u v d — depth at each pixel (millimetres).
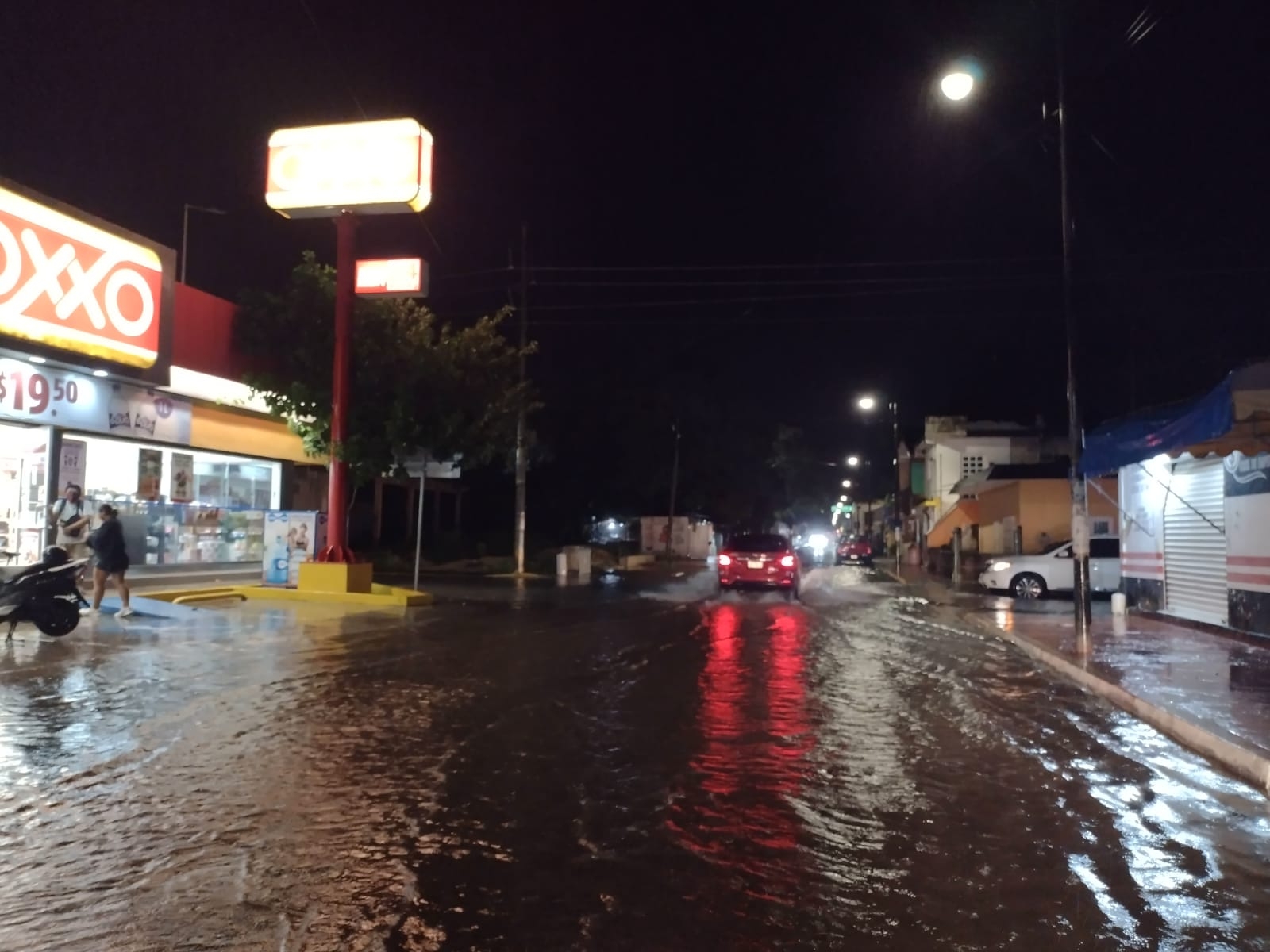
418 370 23125
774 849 6250
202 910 5188
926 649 15977
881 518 85375
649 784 7656
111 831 6398
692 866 5930
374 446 22516
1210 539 17625
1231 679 12086
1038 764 8516
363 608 20359
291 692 11125
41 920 5043
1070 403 15719
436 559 37438
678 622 19484
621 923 5105
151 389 21312
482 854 6066
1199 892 5652
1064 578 26906
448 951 4766
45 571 14172
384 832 6430
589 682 12133
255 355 23562
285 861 5898
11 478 18719
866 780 7887
